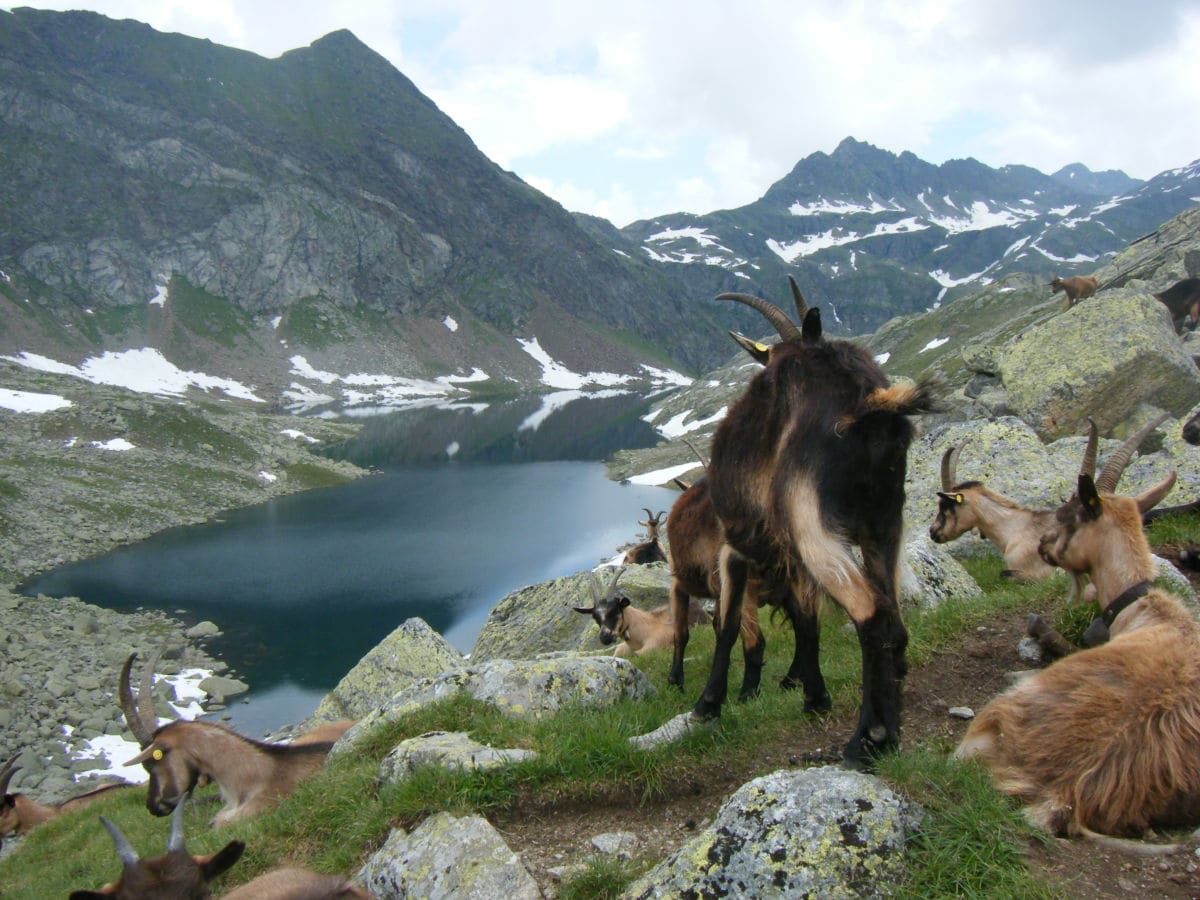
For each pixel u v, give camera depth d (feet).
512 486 239.91
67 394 293.43
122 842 15.78
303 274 627.46
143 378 476.13
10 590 143.02
